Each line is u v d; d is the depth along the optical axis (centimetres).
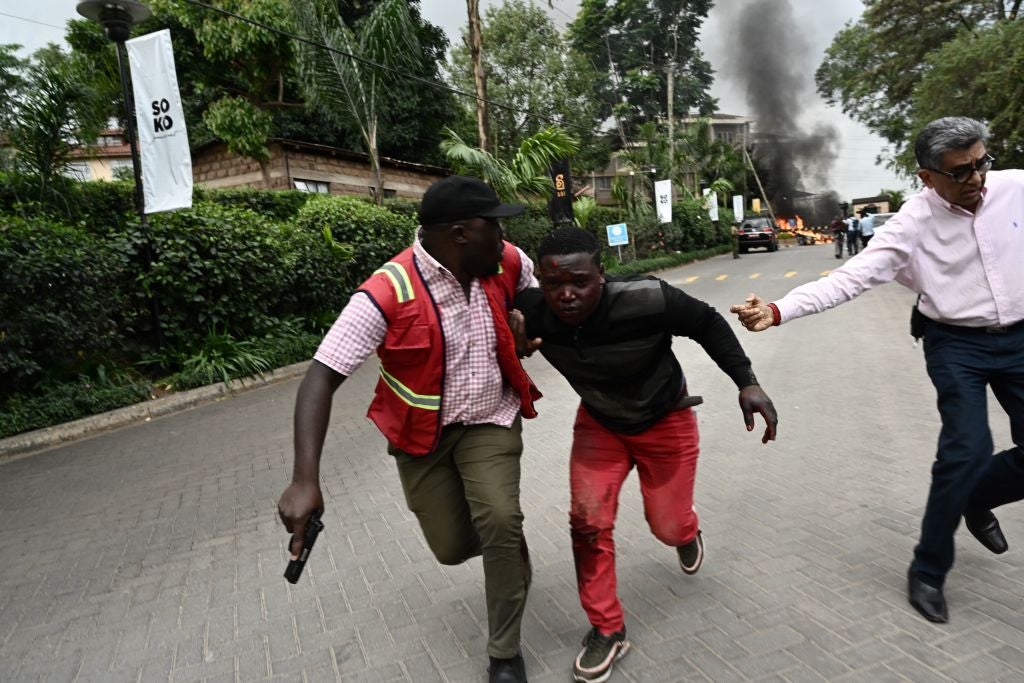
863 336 930
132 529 434
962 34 1814
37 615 330
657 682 242
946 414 260
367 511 432
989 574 296
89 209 939
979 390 257
